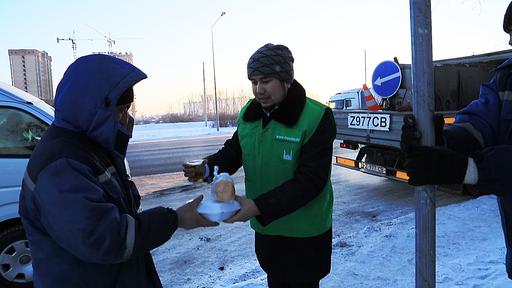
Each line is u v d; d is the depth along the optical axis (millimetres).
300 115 1869
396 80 6129
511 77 1512
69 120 1315
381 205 6113
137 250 1306
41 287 1301
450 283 3104
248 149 2047
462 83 6809
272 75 1795
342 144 7109
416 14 1471
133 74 1363
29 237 1312
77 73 1311
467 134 1543
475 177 1353
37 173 1232
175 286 3699
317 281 2143
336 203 6281
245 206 1603
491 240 3986
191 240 4812
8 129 3535
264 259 2152
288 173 1924
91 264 1313
